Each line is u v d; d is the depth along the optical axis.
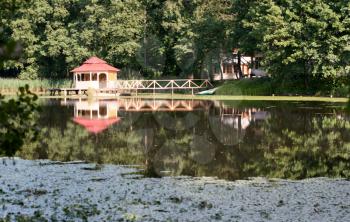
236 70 54.44
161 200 9.29
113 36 51.97
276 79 42.34
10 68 57.72
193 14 51.16
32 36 54.34
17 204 9.01
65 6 56.12
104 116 26.94
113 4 51.75
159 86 49.59
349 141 17.08
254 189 10.19
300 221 7.93
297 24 38.06
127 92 50.44
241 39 44.53
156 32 55.56
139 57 54.25
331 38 37.06
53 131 20.58
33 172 12.00
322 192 9.89
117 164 13.27
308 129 20.30
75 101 39.62
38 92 53.25
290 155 14.53
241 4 45.03
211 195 9.67
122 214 8.32
